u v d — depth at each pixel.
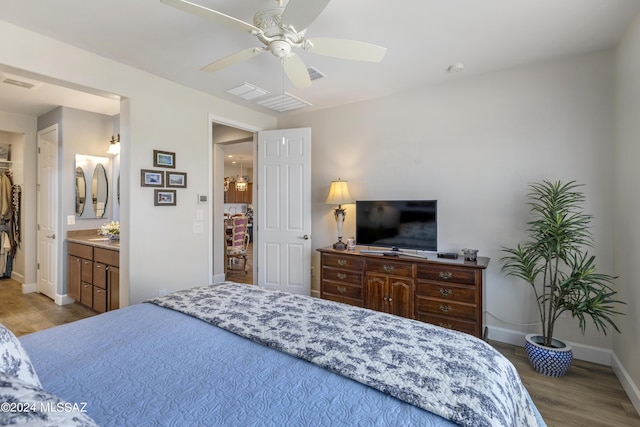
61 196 3.95
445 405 0.94
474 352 1.29
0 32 2.12
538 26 2.18
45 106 3.95
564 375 2.35
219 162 5.07
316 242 4.15
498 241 2.95
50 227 4.13
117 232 3.72
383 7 1.96
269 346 1.35
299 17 1.53
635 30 2.05
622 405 2.02
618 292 2.35
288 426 0.87
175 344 1.37
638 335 2.00
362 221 3.36
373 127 3.67
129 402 0.97
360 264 3.17
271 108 4.06
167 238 3.19
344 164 3.90
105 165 4.36
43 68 2.31
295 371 1.16
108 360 1.22
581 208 2.58
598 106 2.53
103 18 2.10
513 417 1.06
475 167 3.05
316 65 2.81
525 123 2.81
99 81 2.63
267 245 4.12
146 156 2.99
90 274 3.56
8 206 4.97
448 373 1.12
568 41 2.38
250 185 10.67
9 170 5.00
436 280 2.76
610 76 2.49
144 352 1.29
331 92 3.48
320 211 4.12
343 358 1.22
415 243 3.08
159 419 0.89
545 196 2.53
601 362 2.51
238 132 4.65
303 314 1.70
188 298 1.97
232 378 1.11
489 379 1.10
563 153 2.66
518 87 2.84
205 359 1.24
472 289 2.60
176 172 3.25
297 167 3.97
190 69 2.90
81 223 4.13
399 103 3.49
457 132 3.14
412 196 3.41
